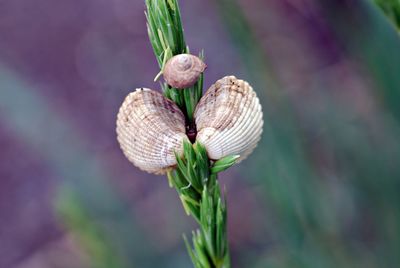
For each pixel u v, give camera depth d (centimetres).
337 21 59
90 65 135
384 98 60
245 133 36
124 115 36
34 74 136
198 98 37
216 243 39
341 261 66
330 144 74
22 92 70
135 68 132
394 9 39
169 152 36
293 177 63
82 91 133
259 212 96
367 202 76
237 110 36
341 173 76
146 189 115
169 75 36
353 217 80
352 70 94
